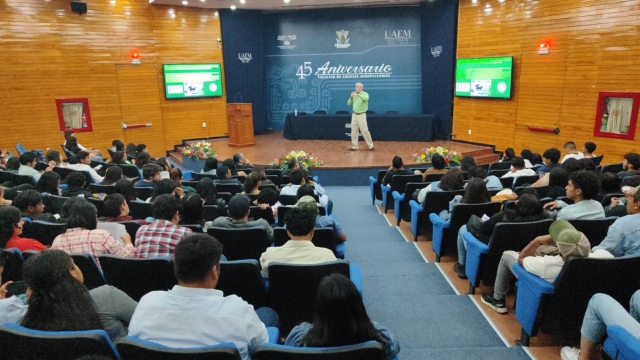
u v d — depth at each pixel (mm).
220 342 1711
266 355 1511
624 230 2783
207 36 12844
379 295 3693
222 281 2561
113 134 11789
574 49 9258
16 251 2633
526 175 5582
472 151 10789
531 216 3270
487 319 3152
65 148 9359
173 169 5180
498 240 3252
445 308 3326
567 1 9258
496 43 10773
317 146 11727
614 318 2158
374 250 4891
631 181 3826
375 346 1462
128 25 11625
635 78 8281
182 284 1807
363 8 13211
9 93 10273
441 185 4906
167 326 1708
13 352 1556
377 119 12328
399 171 6609
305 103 14219
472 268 3523
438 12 11867
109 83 11531
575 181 3354
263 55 14000
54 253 1752
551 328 2645
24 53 10336
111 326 1936
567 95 9508
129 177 6840
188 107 12867
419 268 4312
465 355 2650
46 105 10758
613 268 2410
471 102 11602
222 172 5723
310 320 2635
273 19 13891
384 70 13453
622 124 8617
